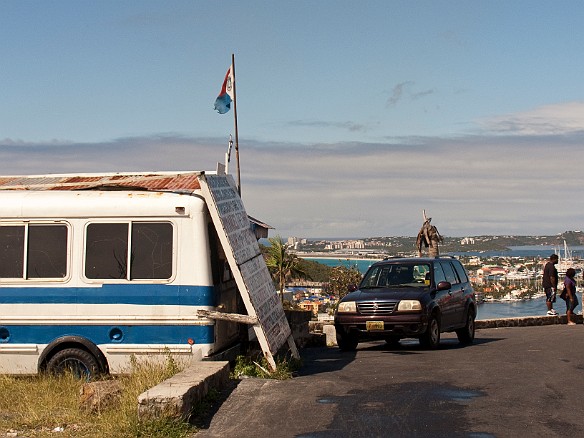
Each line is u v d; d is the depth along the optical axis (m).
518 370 12.04
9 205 11.70
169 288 11.38
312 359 14.35
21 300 11.61
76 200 11.65
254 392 10.05
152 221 11.50
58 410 9.44
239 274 11.22
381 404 9.36
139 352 11.34
